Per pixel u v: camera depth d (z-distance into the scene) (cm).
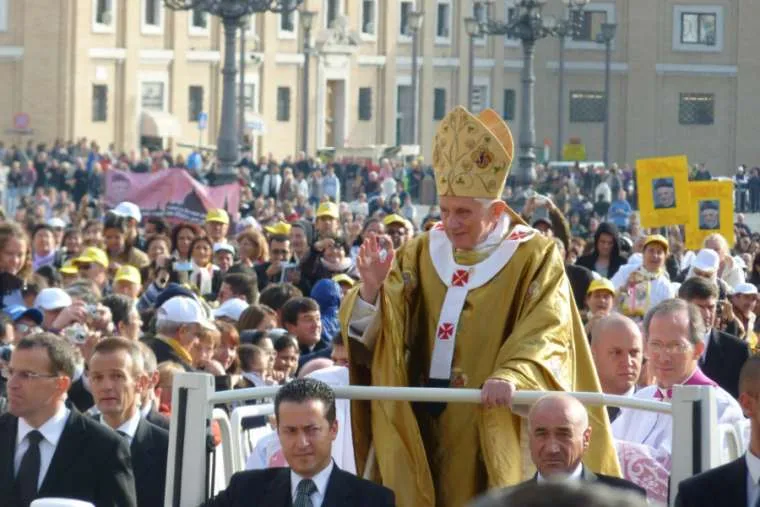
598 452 1528
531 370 1474
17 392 1683
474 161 1547
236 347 2464
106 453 1681
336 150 13975
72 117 12456
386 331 1527
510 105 15712
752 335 3122
